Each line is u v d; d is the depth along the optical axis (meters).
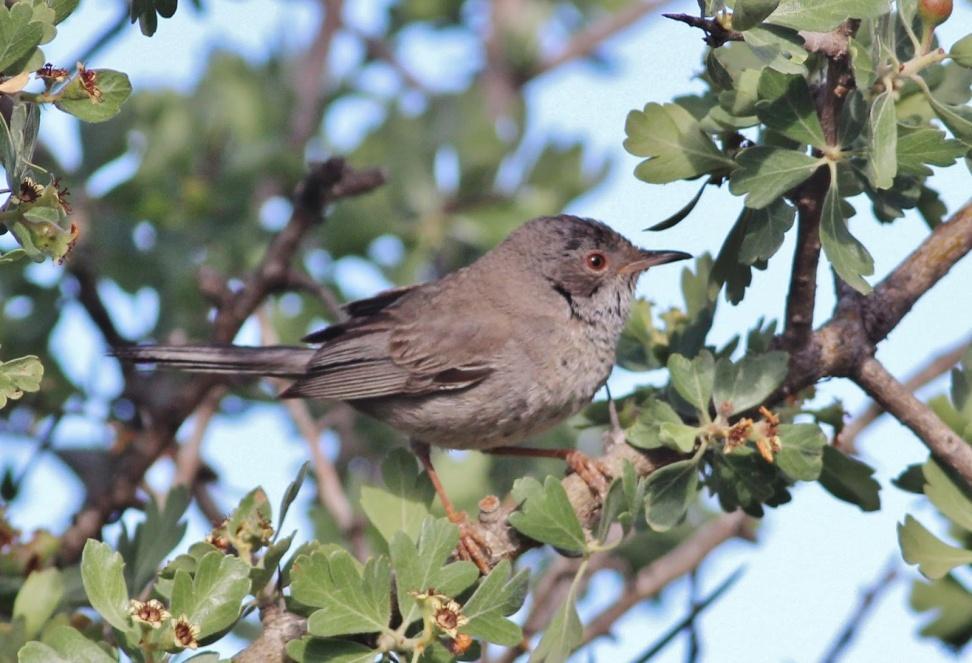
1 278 12.51
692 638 9.61
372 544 11.62
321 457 12.02
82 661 7.12
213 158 14.03
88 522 11.05
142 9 7.70
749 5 7.30
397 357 13.01
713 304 9.90
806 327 9.16
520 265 13.26
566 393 12.90
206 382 12.01
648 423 8.95
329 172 11.81
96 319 12.57
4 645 8.46
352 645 7.48
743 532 11.74
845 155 8.15
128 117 13.12
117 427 12.23
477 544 9.38
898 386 9.24
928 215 10.23
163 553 9.71
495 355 12.79
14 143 6.45
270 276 12.21
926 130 7.89
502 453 13.19
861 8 7.51
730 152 9.10
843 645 10.27
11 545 10.07
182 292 13.55
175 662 7.49
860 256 8.04
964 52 7.96
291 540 7.77
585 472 9.33
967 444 9.09
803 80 8.11
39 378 6.68
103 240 12.80
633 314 10.77
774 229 8.57
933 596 10.05
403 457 9.55
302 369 13.03
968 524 8.97
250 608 7.90
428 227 14.62
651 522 8.57
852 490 9.55
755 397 8.72
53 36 6.67
